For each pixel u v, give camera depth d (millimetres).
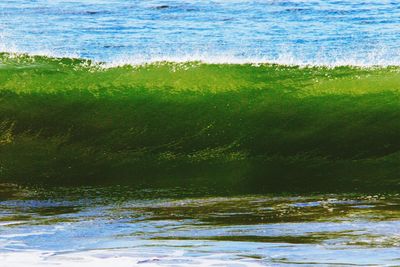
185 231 33438
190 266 28219
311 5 115000
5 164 44156
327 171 43344
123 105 47094
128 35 97125
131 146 45250
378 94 47219
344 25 102875
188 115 46500
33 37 95500
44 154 44781
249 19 106312
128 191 42188
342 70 51312
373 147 44531
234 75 49656
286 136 45219
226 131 45656
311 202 38781
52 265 28531
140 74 49875
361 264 28094
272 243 31094
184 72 49812
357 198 39406
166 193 41625
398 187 41281
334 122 45625
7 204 39750
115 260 29062
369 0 119188
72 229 34188
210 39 95688
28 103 47219
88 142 45375
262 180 42906
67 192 42031
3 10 110562
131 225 34812
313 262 28438
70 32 98250
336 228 33219
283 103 46875
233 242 31375
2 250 30609
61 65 52188
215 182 42969
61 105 47125
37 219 36406
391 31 99375
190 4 115812
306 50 90750
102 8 112938
